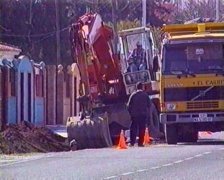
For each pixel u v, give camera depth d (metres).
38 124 92.62
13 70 84.38
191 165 44.53
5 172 43.47
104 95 70.12
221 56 62.34
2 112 80.38
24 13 139.25
